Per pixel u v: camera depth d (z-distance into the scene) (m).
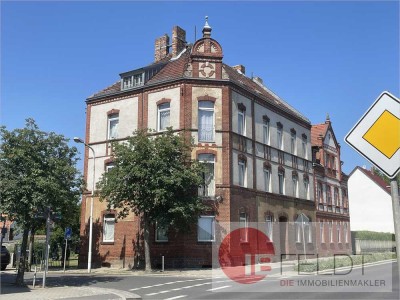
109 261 28.73
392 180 3.80
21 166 16.80
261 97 32.00
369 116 3.96
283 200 33.44
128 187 23.55
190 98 27.72
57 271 26.45
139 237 27.84
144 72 29.94
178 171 23.70
